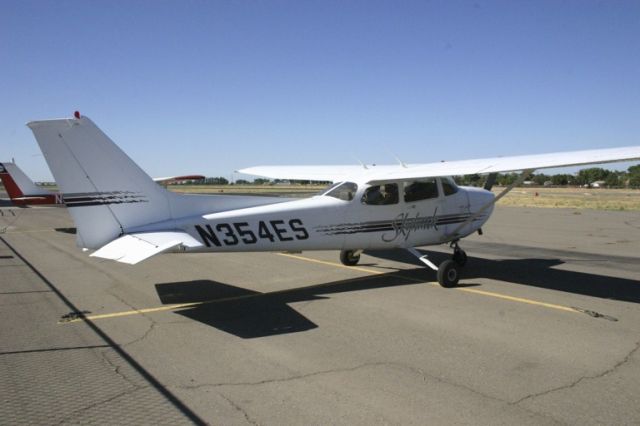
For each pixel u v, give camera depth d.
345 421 3.13
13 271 8.62
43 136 5.62
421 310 5.88
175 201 6.23
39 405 3.41
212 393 3.57
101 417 3.22
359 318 5.55
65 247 11.83
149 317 5.66
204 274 8.28
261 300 6.46
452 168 6.84
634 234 14.25
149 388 3.67
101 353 4.45
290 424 3.11
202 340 4.80
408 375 3.88
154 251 5.18
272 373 3.95
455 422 3.11
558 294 6.72
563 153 6.26
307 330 5.11
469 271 8.47
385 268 8.77
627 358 4.24
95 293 6.91
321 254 10.45
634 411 3.27
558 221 18.59
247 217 6.45
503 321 5.39
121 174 5.96
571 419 3.15
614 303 6.20
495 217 20.50
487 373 3.92
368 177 7.22
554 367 4.04
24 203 21.64
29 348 4.59
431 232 7.99
